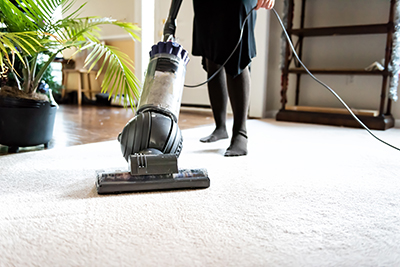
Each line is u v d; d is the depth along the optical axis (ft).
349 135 7.22
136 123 3.14
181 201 2.77
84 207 2.60
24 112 4.58
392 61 8.39
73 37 4.49
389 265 1.83
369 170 4.03
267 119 10.55
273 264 1.82
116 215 2.45
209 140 5.71
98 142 5.61
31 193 2.92
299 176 3.68
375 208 2.72
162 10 12.40
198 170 3.22
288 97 11.09
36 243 2.00
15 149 4.69
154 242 2.04
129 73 4.74
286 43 9.81
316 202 2.84
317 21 10.30
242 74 4.80
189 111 11.94
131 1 13.85
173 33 3.70
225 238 2.11
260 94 10.93
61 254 1.88
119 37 14.44
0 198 2.77
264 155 4.77
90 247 1.96
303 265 1.82
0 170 3.67
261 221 2.40
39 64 5.60
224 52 4.68
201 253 1.92
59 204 2.66
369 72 8.59
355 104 9.96
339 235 2.20
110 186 2.89
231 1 4.52
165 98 3.30
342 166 4.22
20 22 4.21
